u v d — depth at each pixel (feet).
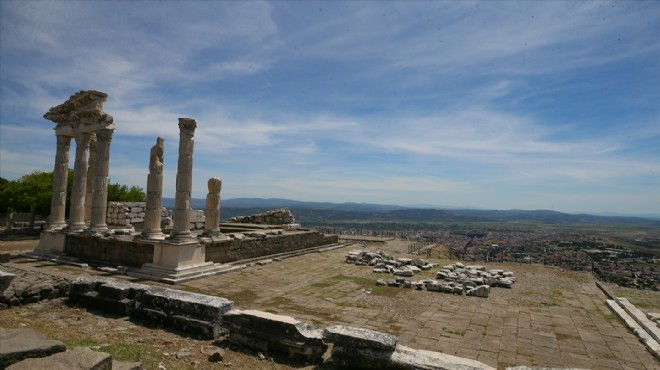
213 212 68.33
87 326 33.22
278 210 122.01
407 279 61.31
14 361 19.13
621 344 36.55
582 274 75.61
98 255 67.56
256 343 29.58
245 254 75.72
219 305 32.40
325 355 29.58
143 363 25.22
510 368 24.44
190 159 61.31
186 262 59.62
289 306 45.44
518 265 86.02
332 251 104.17
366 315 42.75
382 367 25.55
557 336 38.29
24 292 38.45
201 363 26.66
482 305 48.91
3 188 136.77
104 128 69.72
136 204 105.19
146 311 35.32
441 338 36.45
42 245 74.69
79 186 72.84
